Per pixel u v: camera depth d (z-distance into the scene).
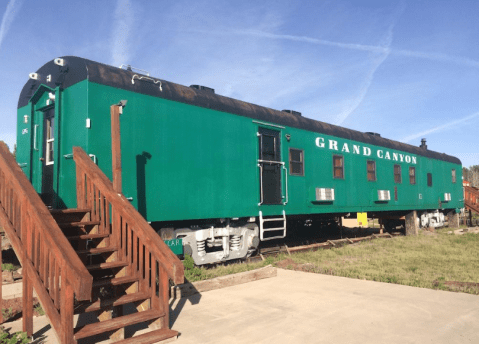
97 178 5.10
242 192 8.74
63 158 6.21
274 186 9.77
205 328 4.52
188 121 7.64
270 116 9.83
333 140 12.12
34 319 4.91
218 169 8.19
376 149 14.31
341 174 12.38
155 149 6.95
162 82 7.39
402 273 8.05
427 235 16.25
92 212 5.23
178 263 4.04
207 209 7.85
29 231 4.22
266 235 10.96
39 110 6.82
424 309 5.25
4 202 4.89
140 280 4.56
